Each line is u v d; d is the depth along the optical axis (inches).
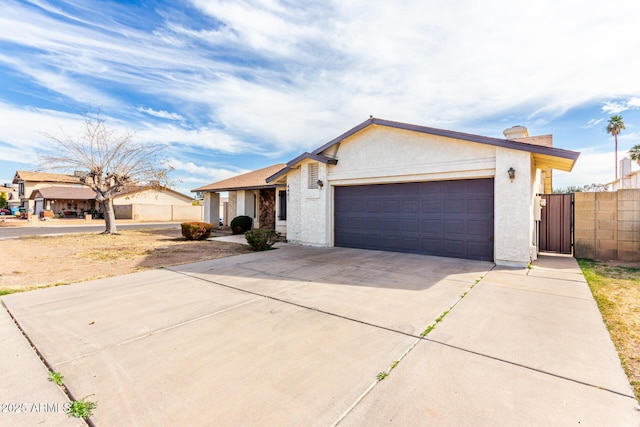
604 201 340.2
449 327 159.8
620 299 201.0
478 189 333.7
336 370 120.4
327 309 189.3
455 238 349.7
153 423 91.7
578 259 342.6
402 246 389.1
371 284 244.7
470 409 96.8
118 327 164.2
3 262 360.2
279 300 207.8
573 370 118.4
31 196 1517.0
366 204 420.5
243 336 152.2
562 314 175.8
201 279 267.7
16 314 184.4
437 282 248.2
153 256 394.0
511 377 114.0
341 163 434.6
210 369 122.1
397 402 100.6
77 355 134.0
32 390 108.6
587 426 89.0
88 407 98.9
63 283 259.4
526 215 299.1
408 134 372.2
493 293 217.2
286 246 463.2
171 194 1550.2
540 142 454.0
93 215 1352.1
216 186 834.2
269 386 110.4
